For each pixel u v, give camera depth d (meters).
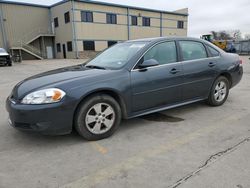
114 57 4.12
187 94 4.39
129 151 3.08
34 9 31.20
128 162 2.80
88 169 2.67
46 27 32.56
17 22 30.11
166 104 4.14
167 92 4.05
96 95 3.36
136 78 3.65
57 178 2.50
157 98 3.95
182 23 40.22
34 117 3.01
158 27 37.00
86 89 3.21
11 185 2.38
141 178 2.46
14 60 24.05
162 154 2.97
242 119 4.22
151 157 2.90
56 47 33.31
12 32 29.91
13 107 3.12
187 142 3.31
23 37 30.75
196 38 4.69
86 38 29.97
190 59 4.42
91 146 3.25
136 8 33.75
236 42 38.38
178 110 4.84
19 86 3.49
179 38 4.38
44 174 2.58
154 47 3.98
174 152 3.02
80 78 3.32
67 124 3.16
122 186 2.34
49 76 3.60
